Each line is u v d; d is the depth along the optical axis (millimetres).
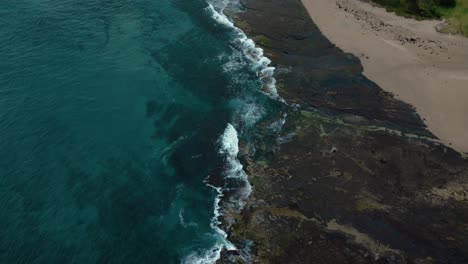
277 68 54562
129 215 39844
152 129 47719
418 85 50625
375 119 47094
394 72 52500
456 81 50812
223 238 37875
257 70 54562
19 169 43156
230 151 45031
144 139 46656
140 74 54469
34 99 50312
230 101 50562
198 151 45281
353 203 39281
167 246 37562
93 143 46031
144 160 44594
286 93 50969
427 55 54719
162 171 43531
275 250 36469
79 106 49938
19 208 39969
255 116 48500
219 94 51562
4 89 51125
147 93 51938
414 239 36625
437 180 41031
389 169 42000
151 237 38219
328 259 35688
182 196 41344
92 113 49219
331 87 51188
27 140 45906
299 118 47625
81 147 45594
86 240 37875
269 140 45625
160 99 51219
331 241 36688
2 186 41594
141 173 43344
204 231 38500
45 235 38094
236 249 36938
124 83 53125
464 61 53719
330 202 39406
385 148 43844
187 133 47188
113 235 38312
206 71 54844
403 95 49688
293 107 49031
